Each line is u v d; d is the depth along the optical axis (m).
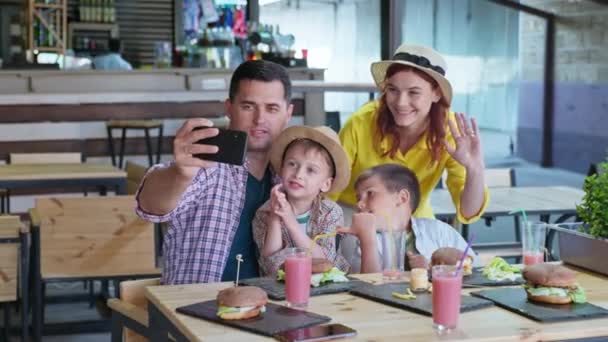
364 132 3.33
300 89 5.99
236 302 2.17
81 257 4.19
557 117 9.46
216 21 9.18
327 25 9.00
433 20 8.96
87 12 9.82
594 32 9.20
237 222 2.88
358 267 3.07
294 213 2.91
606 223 2.77
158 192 2.65
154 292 2.49
